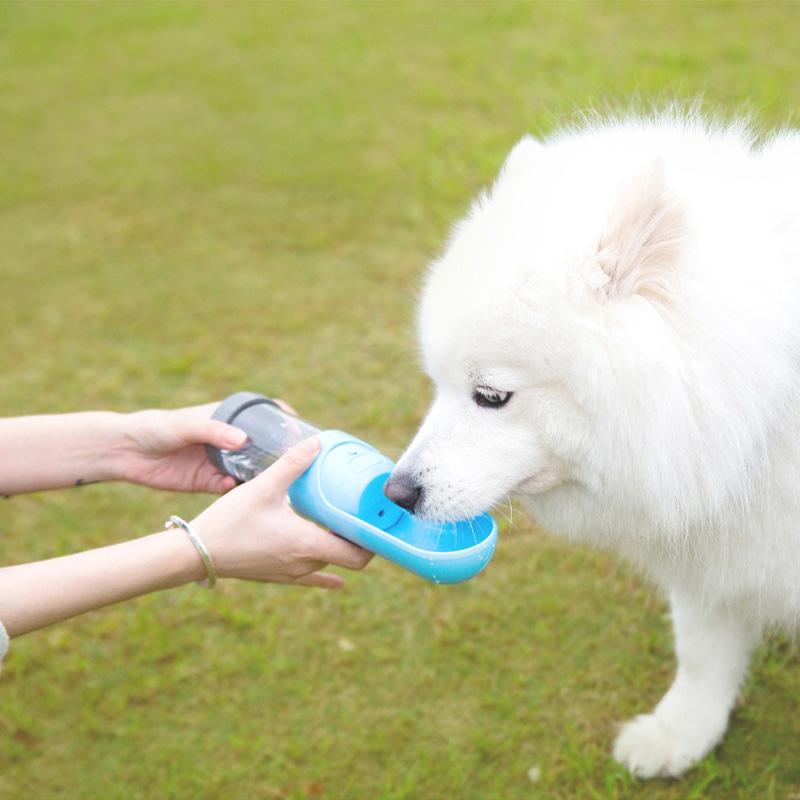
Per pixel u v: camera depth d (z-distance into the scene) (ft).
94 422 4.24
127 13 13.37
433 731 4.60
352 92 9.95
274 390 6.23
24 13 13.78
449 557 3.67
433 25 11.14
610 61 9.12
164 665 4.97
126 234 8.34
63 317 7.31
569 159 3.84
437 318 3.74
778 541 3.73
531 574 5.12
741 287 3.46
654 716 4.40
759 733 4.43
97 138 10.03
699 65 8.75
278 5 12.85
